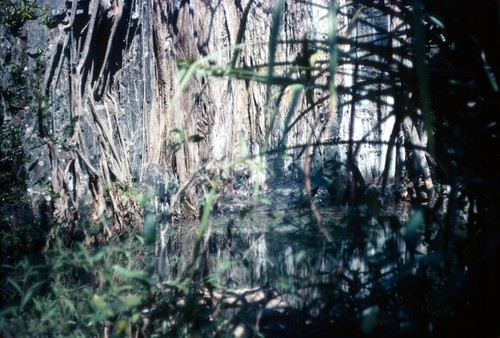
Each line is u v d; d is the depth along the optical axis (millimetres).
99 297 1697
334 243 1881
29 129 5859
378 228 2438
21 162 5762
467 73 1488
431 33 1772
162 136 7734
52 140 5914
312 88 1547
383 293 1940
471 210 1771
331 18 1141
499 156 1540
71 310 2012
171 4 7930
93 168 6340
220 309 1830
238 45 1383
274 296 1892
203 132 7875
